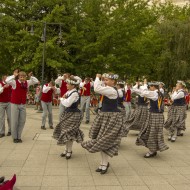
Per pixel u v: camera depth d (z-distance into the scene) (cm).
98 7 1989
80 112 621
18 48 1903
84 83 1101
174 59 2392
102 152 538
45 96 935
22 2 1986
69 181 491
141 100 876
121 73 1936
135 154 675
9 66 2012
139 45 1969
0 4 2019
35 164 576
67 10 2009
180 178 520
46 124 1049
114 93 533
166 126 875
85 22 1950
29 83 773
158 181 502
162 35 2402
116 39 1905
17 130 757
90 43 1878
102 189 461
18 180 490
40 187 463
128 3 2008
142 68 2072
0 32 1900
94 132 544
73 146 723
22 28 1947
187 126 1170
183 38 2367
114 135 527
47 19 1845
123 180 503
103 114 537
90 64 1928
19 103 749
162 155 674
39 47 1744
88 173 533
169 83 2461
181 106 869
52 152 665
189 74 2422
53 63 1750
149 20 2017
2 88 788
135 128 871
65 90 949
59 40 1892
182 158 654
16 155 636
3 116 827
